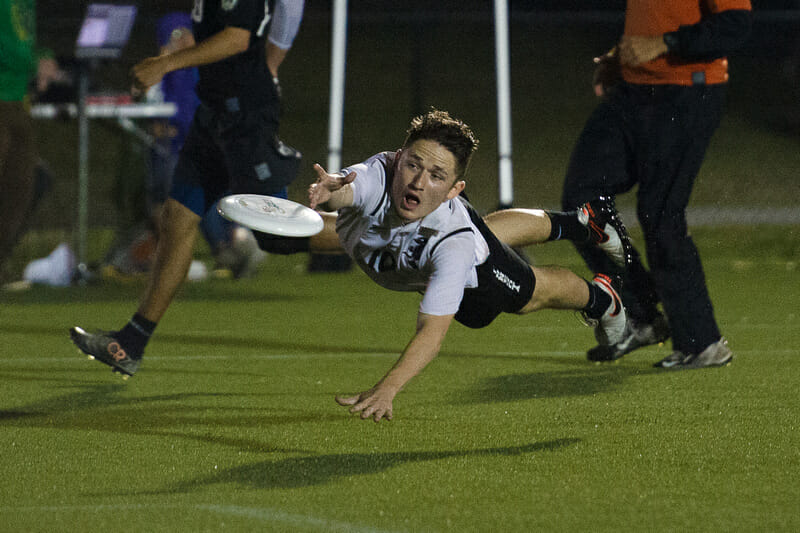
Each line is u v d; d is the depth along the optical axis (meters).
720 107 16.83
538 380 16.25
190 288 33.97
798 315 25.73
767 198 60.78
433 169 10.99
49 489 9.47
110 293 32.50
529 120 78.88
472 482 9.72
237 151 15.62
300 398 14.75
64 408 13.85
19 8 21.41
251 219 10.89
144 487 9.54
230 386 15.88
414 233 11.51
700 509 8.79
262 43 15.69
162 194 36.22
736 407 13.77
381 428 12.43
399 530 8.11
